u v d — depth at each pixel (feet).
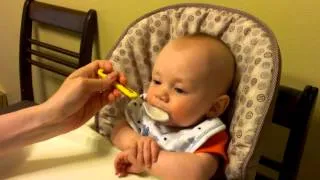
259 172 3.40
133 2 3.87
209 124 2.35
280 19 3.00
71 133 2.57
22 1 5.02
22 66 5.01
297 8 2.89
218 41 2.39
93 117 2.77
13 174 2.20
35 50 4.99
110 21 4.17
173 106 2.32
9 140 2.24
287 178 2.75
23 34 4.88
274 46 2.23
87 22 4.21
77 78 2.38
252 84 2.21
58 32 4.80
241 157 2.15
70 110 2.34
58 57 4.90
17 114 2.27
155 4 3.70
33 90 5.53
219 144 2.29
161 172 2.18
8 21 5.37
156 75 2.40
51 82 5.24
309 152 3.21
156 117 2.37
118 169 2.25
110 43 4.27
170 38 2.69
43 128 2.34
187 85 2.30
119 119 2.63
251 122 2.15
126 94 2.34
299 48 2.97
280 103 2.67
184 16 2.62
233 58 2.39
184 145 2.35
